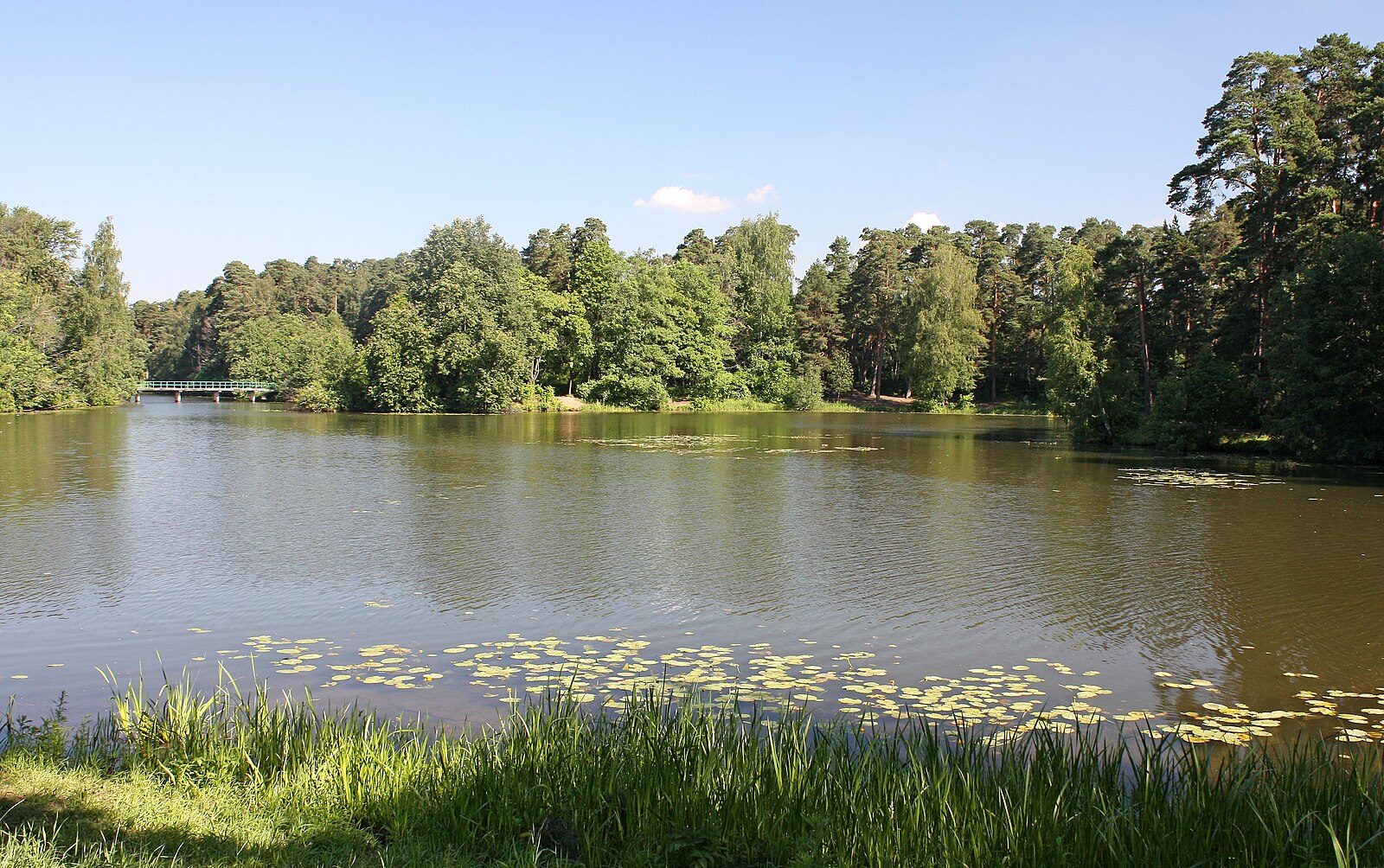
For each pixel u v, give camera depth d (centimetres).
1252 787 575
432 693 940
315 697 926
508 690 950
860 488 2689
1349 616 1290
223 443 4141
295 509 2208
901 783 588
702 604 1356
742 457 3625
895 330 9469
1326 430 3472
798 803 582
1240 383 3966
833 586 1473
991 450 4053
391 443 4216
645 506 2303
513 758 645
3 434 4625
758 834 566
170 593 1392
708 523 2058
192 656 1079
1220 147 4169
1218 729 866
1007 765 617
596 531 1953
